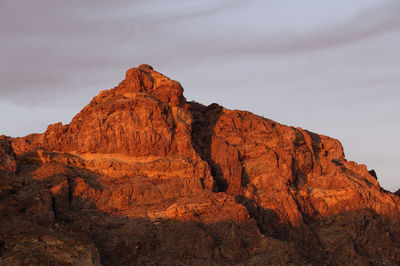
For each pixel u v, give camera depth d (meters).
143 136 135.25
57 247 110.56
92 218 124.56
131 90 141.38
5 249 108.19
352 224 140.38
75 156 133.75
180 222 125.88
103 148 134.38
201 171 135.62
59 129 136.38
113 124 135.50
